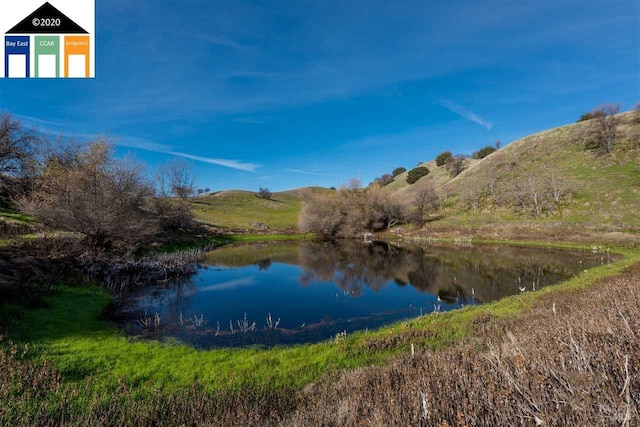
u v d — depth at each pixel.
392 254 34.72
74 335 10.36
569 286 15.87
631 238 31.02
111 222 20.36
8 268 13.67
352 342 10.46
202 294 18.55
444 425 3.51
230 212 77.19
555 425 3.12
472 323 11.24
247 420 5.95
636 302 7.45
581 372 3.75
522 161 62.41
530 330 7.86
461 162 80.81
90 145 22.55
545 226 40.22
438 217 57.88
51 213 18.48
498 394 3.85
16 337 9.33
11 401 6.22
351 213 54.44
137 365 8.60
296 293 18.97
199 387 7.55
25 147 25.52
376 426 4.11
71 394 6.80
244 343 11.16
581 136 59.06
